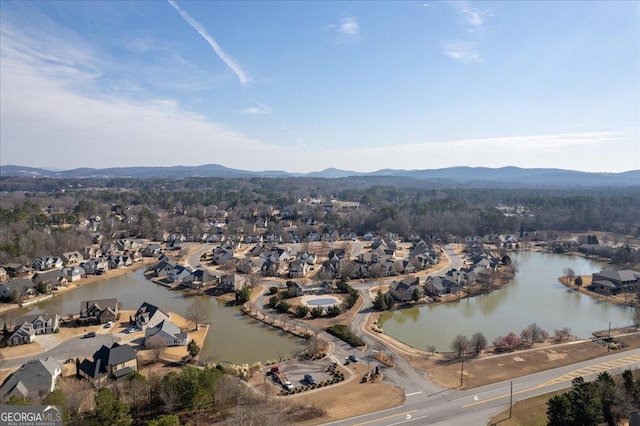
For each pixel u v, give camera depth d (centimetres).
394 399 5553
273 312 9369
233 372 6181
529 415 5181
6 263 12350
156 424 4244
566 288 11825
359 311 9456
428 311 9825
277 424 4728
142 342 7606
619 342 7562
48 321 7975
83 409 5044
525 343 7594
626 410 4784
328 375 6341
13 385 5450
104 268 13188
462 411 5272
